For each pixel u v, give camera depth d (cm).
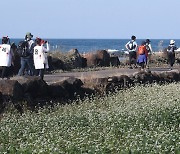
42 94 2717
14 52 3750
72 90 2941
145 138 1675
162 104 2473
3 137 1889
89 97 3012
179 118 2166
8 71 3638
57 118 2192
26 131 1923
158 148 1519
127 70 4319
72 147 1576
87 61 4984
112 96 3033
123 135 1806
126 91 3178
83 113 2362
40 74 3081
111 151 1557
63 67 4516
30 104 2591
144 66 4181
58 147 1584
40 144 1628
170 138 1669
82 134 1814
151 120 2108
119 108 2450
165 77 3844
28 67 3281
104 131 1870
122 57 6350
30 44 3170
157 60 5566
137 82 3475
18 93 2544
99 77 3275
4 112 2416
